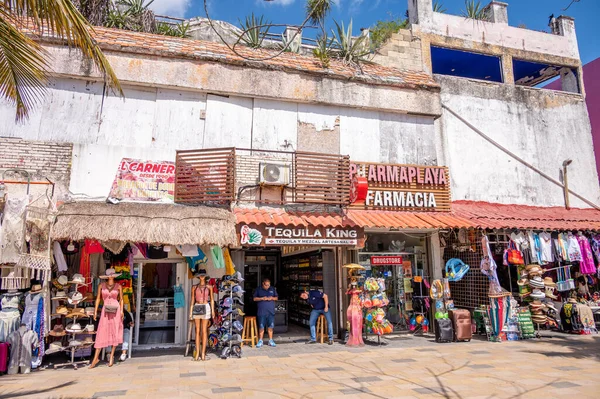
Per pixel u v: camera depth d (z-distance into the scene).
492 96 13.95
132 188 9.80
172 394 6.16
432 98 12.70
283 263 15.44
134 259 10.37
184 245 9.12
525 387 6.45
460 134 13.26
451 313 11.09
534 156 14.01
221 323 9.57
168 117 10.60
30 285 8.38
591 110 16.66
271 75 11.30
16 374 7.48
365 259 12.11
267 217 9.84
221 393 6.21
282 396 6.06
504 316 11.02
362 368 7.86
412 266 12.54
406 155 12.36
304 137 11.52
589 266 11.93
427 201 11.88
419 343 10.68
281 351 9.67
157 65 10.51
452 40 14.39
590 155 14.76
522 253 12.01
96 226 8.09
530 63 15.70
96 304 8.33
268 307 10.49
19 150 9.48
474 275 11.98
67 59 10.01
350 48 13.34
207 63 10.88
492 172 13.34
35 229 7.83
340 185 10.80
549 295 11.83
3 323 7.70
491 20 15.42
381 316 10.64
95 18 14.02
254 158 10.96
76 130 9.98
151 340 10.51
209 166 10.09
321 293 11.03
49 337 8.68
